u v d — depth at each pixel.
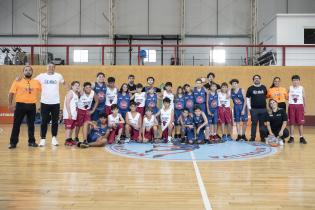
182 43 19.44
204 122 7.67
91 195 3.48
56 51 19.52
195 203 3.22
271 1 18.94
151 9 19.59
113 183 3.98
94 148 6.91
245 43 19.45
